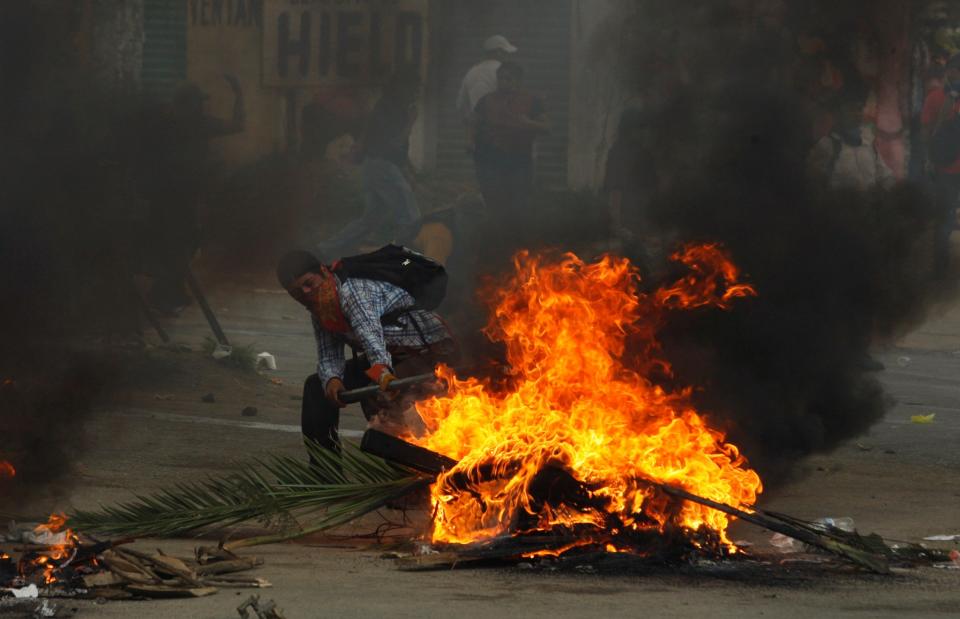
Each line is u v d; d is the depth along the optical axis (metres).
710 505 14.62
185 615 12.20
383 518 16.94
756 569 14.12
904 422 26.28
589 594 13.02
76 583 13.20
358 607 12.50
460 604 12.63
